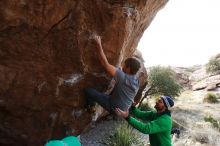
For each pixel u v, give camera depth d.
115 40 4.03
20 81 3.96
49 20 3.60
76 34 3.76
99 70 4.25
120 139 9.26
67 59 3.94
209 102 17.97
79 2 3.60
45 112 4.39
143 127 3.84
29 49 3.75
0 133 4.45
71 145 3.80
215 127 11.50
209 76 24.94
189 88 24.84
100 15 3.76
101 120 11.26
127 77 3.70
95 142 9.45
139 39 5.82
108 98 4.08
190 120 12.84
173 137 10.23
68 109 4.48
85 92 4.41
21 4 3.43
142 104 15.08
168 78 15.99
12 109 4.20
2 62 3.78
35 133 4.53
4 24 3.50
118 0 3.82
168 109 4.16
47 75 4.02
